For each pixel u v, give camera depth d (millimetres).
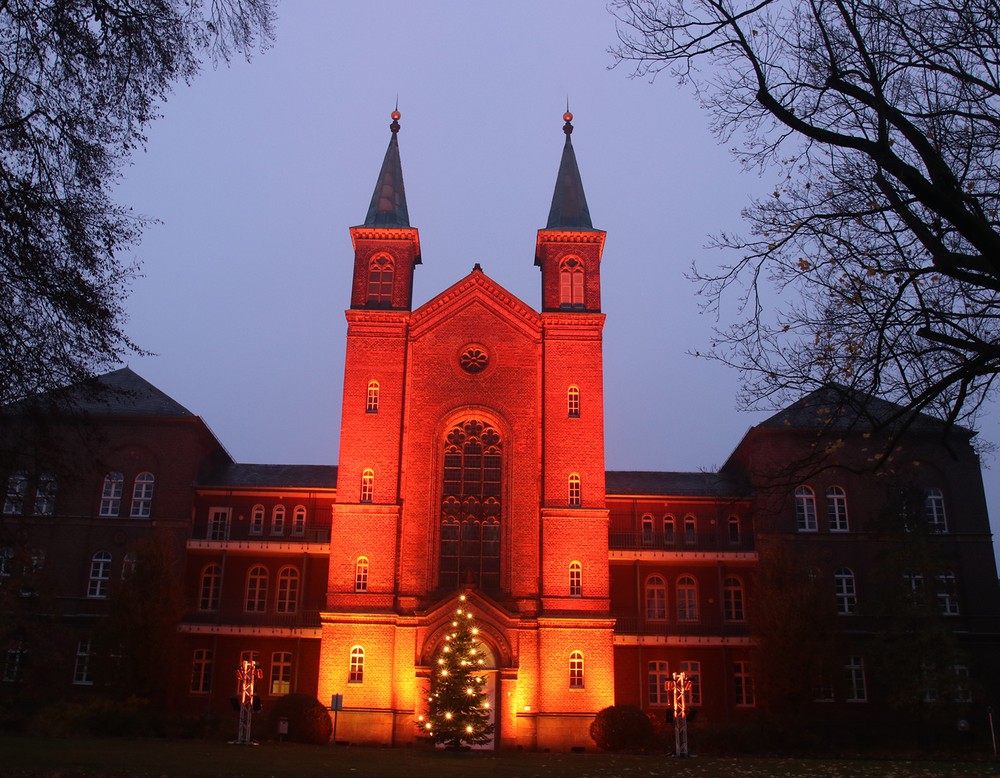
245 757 30156
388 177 54562
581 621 45531
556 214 53781
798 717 44344
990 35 12914
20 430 16969
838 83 13242
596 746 43375
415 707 44531
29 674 45719
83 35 13672
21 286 14523
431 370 49844
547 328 50375
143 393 54281
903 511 46188
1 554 22406
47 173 14602
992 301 14094
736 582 53000
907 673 43625
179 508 51562
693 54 13828
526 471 48188
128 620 44969
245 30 14359
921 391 14453
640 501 54531
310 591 52094
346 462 48156
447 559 47281
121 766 24938
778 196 14750
